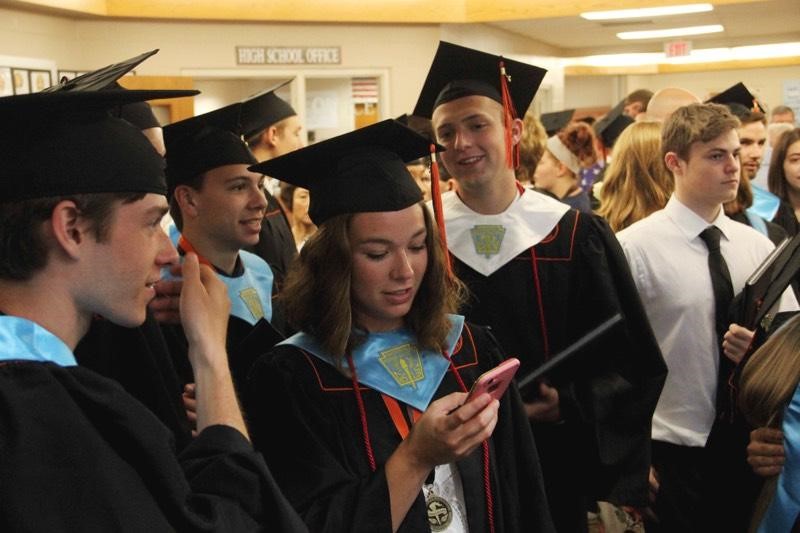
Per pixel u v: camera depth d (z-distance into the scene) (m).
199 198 2.37
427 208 1.77
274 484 1.26
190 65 7.74
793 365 2.07
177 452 1.65
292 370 1.69
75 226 1.10
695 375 2.76
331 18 8.08
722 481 2.53
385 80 8.59
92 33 7.25
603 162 6.50
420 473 1.51
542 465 2.48
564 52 14.37
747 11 9.59
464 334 1.86
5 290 1.09
